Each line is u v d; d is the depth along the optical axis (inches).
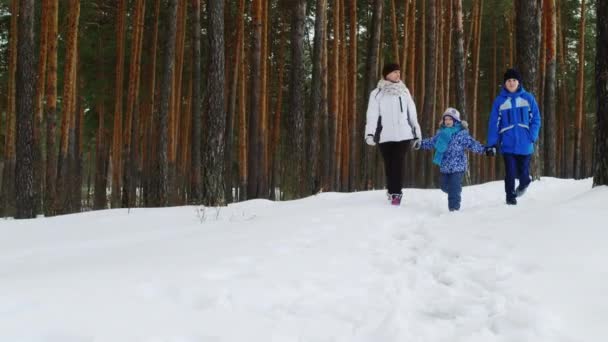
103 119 837.2
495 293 106.9
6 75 762.8
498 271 118.6
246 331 90.1
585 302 93.4
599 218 143.8
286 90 998.4
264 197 628.7
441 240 159.8
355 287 116.7
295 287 114.3
